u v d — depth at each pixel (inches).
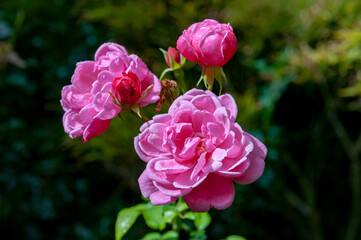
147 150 44.2
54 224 138.0
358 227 135.3
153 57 124.6
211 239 128.6
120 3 130.6
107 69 48.9
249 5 125.7
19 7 144.6
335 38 125.8
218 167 40.8
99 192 142.7
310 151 135.0
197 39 49.9
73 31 146.5
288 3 126.9
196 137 42.8
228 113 43.6
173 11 125.7
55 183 140.3
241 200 129.5
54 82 144.8
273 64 127.0
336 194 139.9
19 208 135.3
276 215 136.7
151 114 112.7
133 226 130.7
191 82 114.3
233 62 127.8
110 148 121.6
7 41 144.0
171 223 63.0
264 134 126.3
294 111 134.0
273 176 130.0
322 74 122.0
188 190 41.6
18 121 142.2
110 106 47.6
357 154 130.4
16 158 139.0
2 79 141.6
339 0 123.8
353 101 127.8
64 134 136.2
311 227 134.8
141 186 44.3
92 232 135.7
